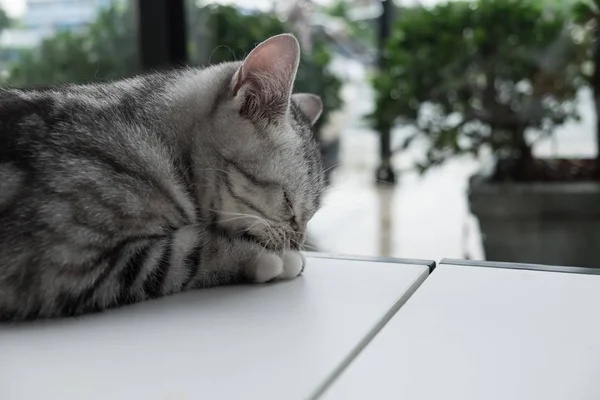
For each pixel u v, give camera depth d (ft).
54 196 1.48
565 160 3.28
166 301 1.54
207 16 3.48
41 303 1.46
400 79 3.51
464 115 3.39
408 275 1.64
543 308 1.42
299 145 1.89
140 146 1.62
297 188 1.84
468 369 1.20
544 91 3.28
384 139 3.86
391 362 1.22
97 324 1.42
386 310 1.43
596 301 1.45
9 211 1.46
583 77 3.22
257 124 1.79
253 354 1.26
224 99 1.77
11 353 1.30
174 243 1.58
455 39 3.34
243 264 1.64
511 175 3.26
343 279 1.63
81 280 1.47
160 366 1.23
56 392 1.16
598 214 2.93
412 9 3.59
